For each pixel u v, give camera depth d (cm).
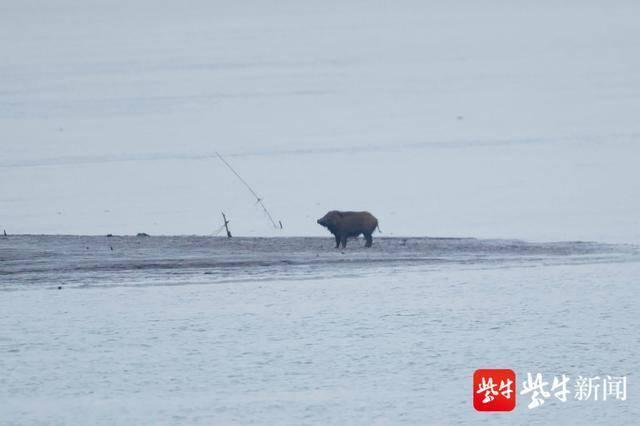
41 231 17488
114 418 7906
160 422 7831
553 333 10344
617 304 11538
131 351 9669
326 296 11969
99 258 13962
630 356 9494
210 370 9094
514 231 17262
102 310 11219
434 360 9412
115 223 18338
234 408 8106
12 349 9756
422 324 10731
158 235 16825
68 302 11612
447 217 18762
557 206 19738
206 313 11138
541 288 12431
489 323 10694
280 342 9994
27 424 7800
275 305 11475
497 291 12219
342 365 9244
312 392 8512
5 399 8350
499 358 9425
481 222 18188
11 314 11044
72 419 7894
